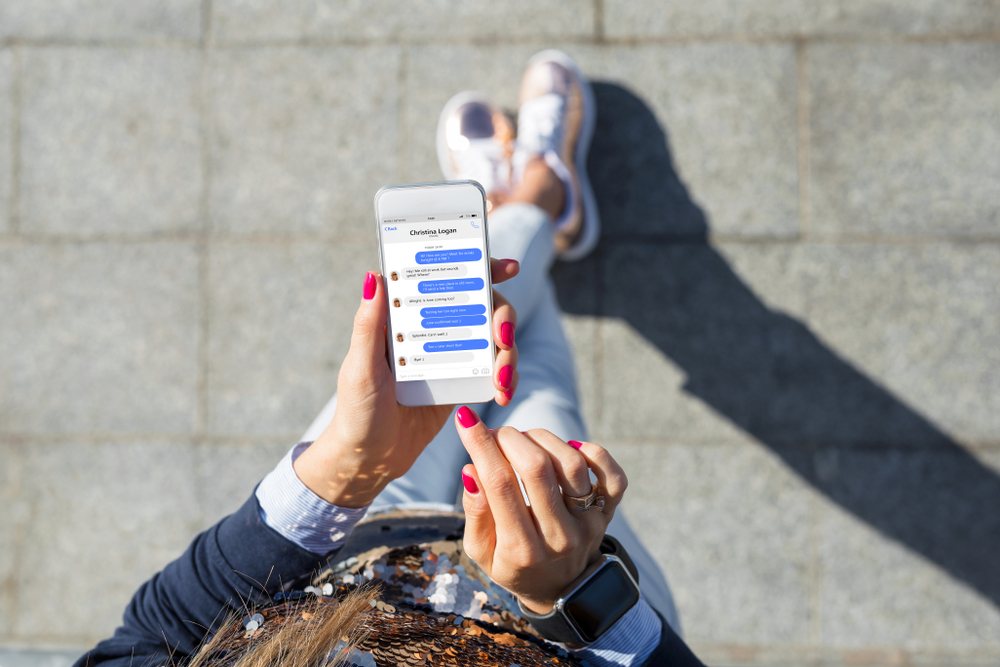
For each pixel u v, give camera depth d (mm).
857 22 2428
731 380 2434
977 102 2422
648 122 2461
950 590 2393
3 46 2500
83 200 2490
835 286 2426
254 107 2479
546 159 2318
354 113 2475
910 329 2414
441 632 968
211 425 2463
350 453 876
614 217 2467
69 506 2471
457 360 949
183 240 2479
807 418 2422
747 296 2441
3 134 2498
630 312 2457
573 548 822
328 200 2473
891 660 2393
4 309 2490
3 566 2473
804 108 2434
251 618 945
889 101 2428
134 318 2479
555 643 999
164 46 2488
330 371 2465
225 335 2467
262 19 2473
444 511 1231
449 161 2445
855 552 2404
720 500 2422
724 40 2443
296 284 2471
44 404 2479
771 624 2402
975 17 2420
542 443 823
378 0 2473
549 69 2400
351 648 877
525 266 1911
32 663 2393
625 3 2453
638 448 2439
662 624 1019
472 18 2469
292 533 957
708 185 2451
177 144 2486
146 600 1027
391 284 947
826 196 2432
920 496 2404
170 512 2461
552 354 1899
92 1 2494
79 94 2494
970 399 2404
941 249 2418
